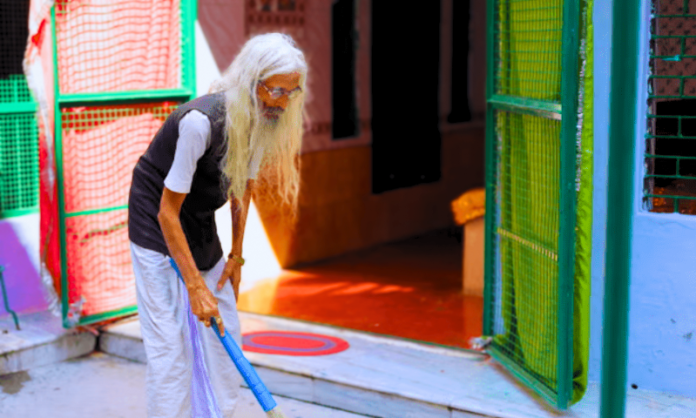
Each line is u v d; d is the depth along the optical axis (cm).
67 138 598
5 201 656
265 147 398
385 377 524
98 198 622
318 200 911
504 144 542
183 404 408
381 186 998
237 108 373
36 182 671
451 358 563
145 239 402
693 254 487
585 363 461
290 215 875
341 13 915
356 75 944
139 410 526
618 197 295
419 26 1027
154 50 645
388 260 922
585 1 428
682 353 497
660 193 506
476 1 1115
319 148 905
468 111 1131
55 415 516
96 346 634
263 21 826
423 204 1070
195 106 374
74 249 611
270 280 832
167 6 646
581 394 462
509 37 531
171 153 388
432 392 497
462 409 476
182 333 407
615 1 281
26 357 588
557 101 458
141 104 637
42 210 599
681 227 488
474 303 739
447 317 692
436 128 1075
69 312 607
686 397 499
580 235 445
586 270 450
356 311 714
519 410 470
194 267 383
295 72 373
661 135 500
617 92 286
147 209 402
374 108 973
